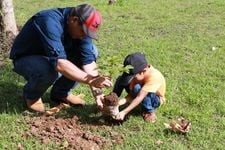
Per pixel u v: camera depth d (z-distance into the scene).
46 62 4.13
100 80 3.73
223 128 4.17
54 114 4.32
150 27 7.88
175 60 6.02
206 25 8.05
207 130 4.12
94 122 4.21
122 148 3.79
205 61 5.98
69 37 3.95
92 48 4.20
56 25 3.81
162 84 4.27
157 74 4.19
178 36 7.29
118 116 4.03
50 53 3.80
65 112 4.36
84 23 3.70
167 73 5.53
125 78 4.12
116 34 7.38
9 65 5.75
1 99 4.67
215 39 7.09
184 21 8.34
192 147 3.85
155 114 4.34
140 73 4.13
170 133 4.02
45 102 4.63
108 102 3.97
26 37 4.14
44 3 10.37
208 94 4.83
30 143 3.83
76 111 4.39
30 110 4.39
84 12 3.70
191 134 4.02
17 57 4.29
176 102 4.67
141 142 3.88
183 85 5.11
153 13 9.13
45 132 3.98
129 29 7.73
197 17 8.72
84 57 4.16
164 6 9.83
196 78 5.33
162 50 6.45
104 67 3.86
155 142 3.89
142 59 4.10
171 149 3.79
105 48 6.55
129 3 10.18
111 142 3.89
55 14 3.86
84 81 3.76
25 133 3.97
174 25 8.05
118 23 8.24
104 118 4.21
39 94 4.31
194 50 6.48
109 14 9.10
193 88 5.00
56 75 4.19
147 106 4.19
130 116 4.28
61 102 4.56
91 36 3.71
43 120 4.20
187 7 9.67
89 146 3.79
